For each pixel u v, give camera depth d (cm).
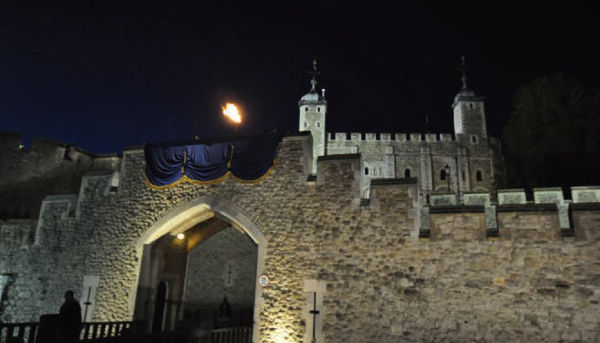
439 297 1013
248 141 1297
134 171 1405
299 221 1174
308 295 1105
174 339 1009
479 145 4616
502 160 4619
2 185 1856
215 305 2041
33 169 1964
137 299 1281
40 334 846
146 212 1348
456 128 4878
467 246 1027
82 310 1318
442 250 1041
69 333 856
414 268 1048
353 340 1043
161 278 1384
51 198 1498
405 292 1038
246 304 2014
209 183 1298
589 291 931
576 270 950
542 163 2827
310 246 1144
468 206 1052
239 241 2100
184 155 1349
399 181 1121
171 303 1440
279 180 1231
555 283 955
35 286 1407
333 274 1103
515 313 961
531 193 2808
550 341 927
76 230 1420
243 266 2064
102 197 1422
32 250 1454
